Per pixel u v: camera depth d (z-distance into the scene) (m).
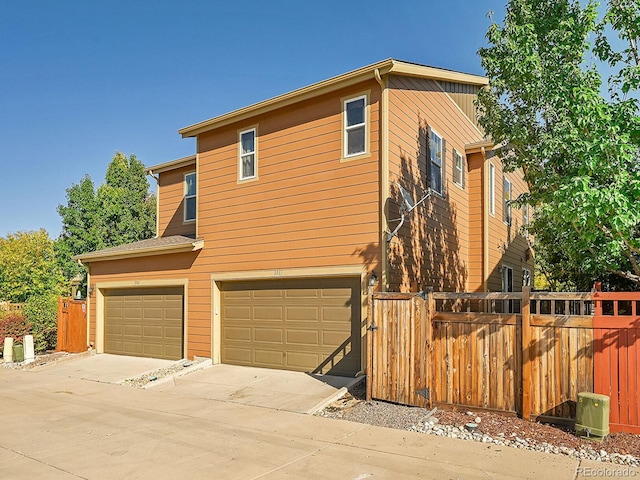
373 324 8.34
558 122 7.82
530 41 7.99
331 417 7.71
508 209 16.62
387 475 5.15
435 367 7.65
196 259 12.83
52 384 11.39
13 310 17.70
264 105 11.28
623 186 6.88
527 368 6.84
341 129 10.22
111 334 15.38
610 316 6.38
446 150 12.96
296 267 10.69
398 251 9.90
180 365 12.41
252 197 11.66
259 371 11.08
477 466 5.38
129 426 7.40
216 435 6.83
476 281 14.15
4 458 5.91
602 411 5.98
